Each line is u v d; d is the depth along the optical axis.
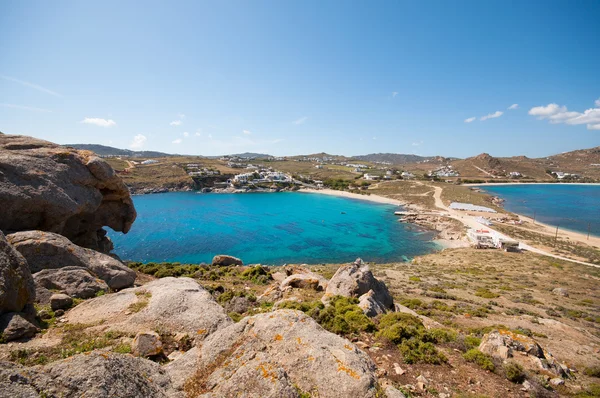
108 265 21.59
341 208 136.38
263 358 8.22
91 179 30.86
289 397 6.93
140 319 13.95
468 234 85.00
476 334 19.64
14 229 23.66
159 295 16.23
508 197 176.12
